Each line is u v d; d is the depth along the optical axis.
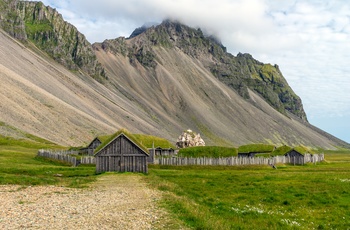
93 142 106.31
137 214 22.91
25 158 82.19
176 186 43.28
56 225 19.20
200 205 28.98
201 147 105.94
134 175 57.75
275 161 104.25
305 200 36.47
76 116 195.12
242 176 62.72
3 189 33.81
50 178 46.53
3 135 120.12
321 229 25.02
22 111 156.75
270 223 24.70
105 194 32.72
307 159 117.56
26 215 21.77
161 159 88.44
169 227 19.45
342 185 48.31
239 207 30.50
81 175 57.09
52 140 143.75
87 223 19.86
